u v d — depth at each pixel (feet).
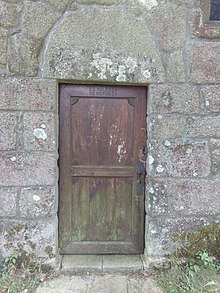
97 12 8.63
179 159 9.11
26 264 9.21
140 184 9.68
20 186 9.02
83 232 9.91
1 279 8.82
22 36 8.61
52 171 9.04
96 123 9.52
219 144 9.10
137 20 8.68
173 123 9.00
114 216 9.89
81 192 9.77
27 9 8.54
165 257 9.36
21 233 9.14
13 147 8.90
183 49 8.82
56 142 9.17
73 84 9.29
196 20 8.75
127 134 9.57
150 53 8.78
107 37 8.71
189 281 8.69
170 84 8.89
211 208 9.25
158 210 9.23
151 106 8.96
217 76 8.91
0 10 8.51
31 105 8.81
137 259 9.79
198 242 9.30
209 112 9.00
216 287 8.52
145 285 8.87
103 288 8.74
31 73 8.72
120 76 8.85
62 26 8.61
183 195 9.21
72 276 9.25
